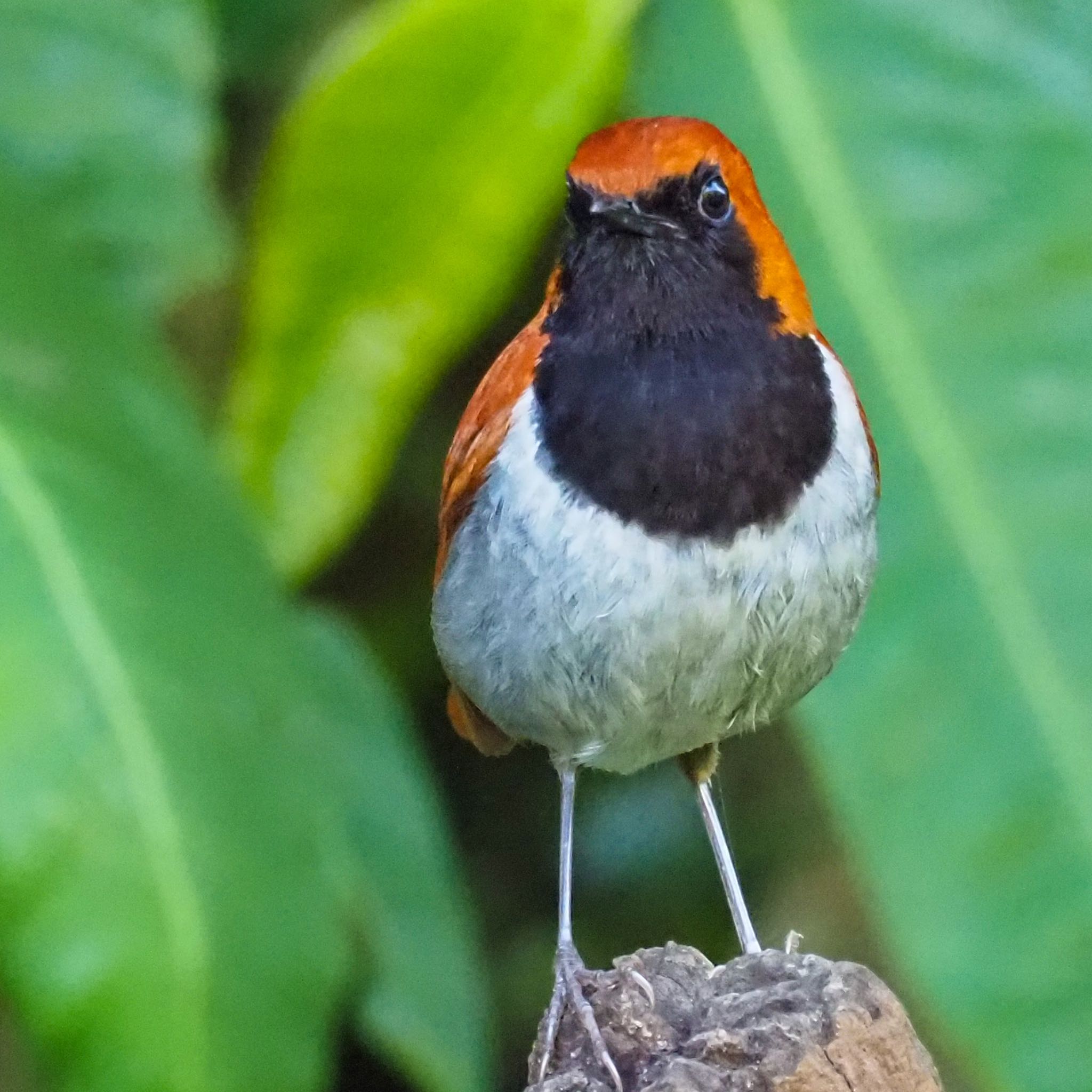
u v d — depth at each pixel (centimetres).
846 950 391
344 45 382
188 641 377
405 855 384
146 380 379
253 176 390
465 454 381
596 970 382
